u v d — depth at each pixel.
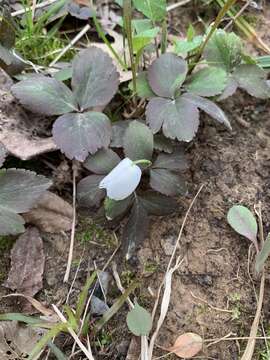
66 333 0.11
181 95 0.12
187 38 0.13
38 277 0.12
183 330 0.11
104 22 0.15
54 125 0.12
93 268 0.12
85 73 0.12
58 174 0.12
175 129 0.12
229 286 0.12
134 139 0.11
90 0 0.15
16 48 0.14
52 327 0.11
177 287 0.12
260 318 0.11
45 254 0.12
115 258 0.12
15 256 0.12
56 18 0.14
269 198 0.13
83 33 0.14
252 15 0.15
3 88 0.12
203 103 0.12
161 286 0.11
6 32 0.13
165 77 0.12
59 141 0.11
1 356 0.11
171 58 0.12
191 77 0.13
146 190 0.12
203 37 0.14
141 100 0.13
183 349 0.11
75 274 0.12
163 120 0.12
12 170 0.11
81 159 0.11
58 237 0.12
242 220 0.12
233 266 0.12
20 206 0.11
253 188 0.13
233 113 0.14
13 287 0.11
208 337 0.11
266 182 0.13
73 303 0.11
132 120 0.12
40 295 0.11
